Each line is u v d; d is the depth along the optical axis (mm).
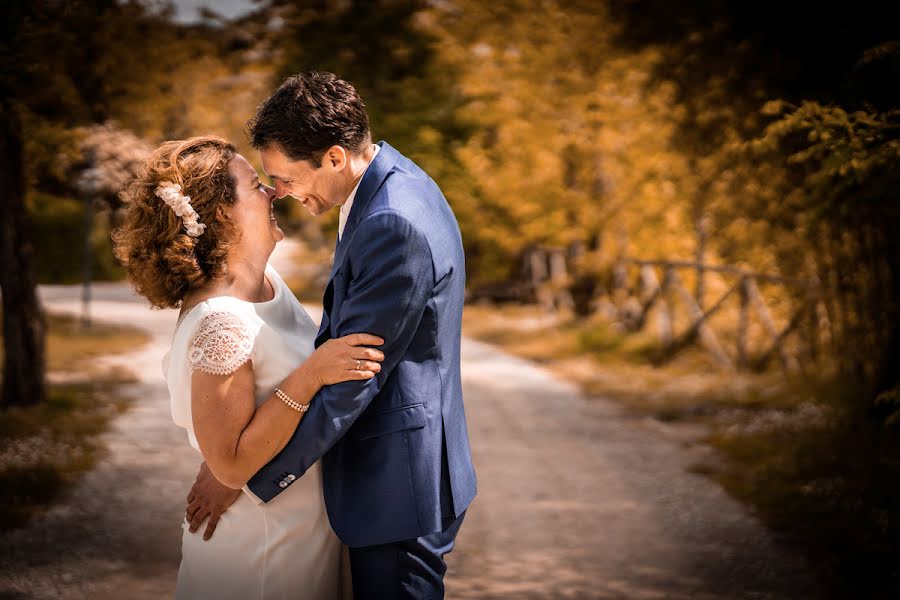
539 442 6512
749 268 10047
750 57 6613
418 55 15180
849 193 5152
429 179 1993
